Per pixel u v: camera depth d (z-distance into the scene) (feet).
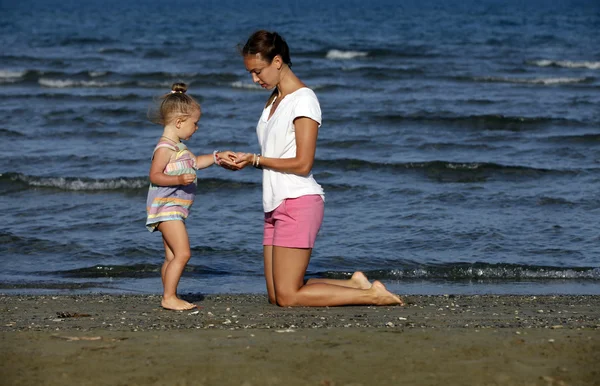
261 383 26.53
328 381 26.68
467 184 93.71
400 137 126.31
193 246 67.56
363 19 453.99
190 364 28.55
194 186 42.34
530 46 281.13
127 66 216.74
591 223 75.15
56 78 195.72
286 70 42.11
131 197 88.17
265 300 47.88
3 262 63.41
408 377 27.12
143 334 33.65
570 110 151.64
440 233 71.46
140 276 60.18
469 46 278.05
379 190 89.40
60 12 560.20
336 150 116.37
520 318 41.14
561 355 29.63
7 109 148.05
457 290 56.54
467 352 30.01
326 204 83.10
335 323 37.78
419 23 411.34
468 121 138.31
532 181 95.45
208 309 42.78
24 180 92.32
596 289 57.06
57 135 126.41
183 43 282.97
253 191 89.10
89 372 27.71
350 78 196.54
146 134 128.77
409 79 195.72
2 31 340.39
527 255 65.72
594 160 108.78
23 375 27.43
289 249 41.98
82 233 72.18
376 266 62.49
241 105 154.92
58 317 41.19
